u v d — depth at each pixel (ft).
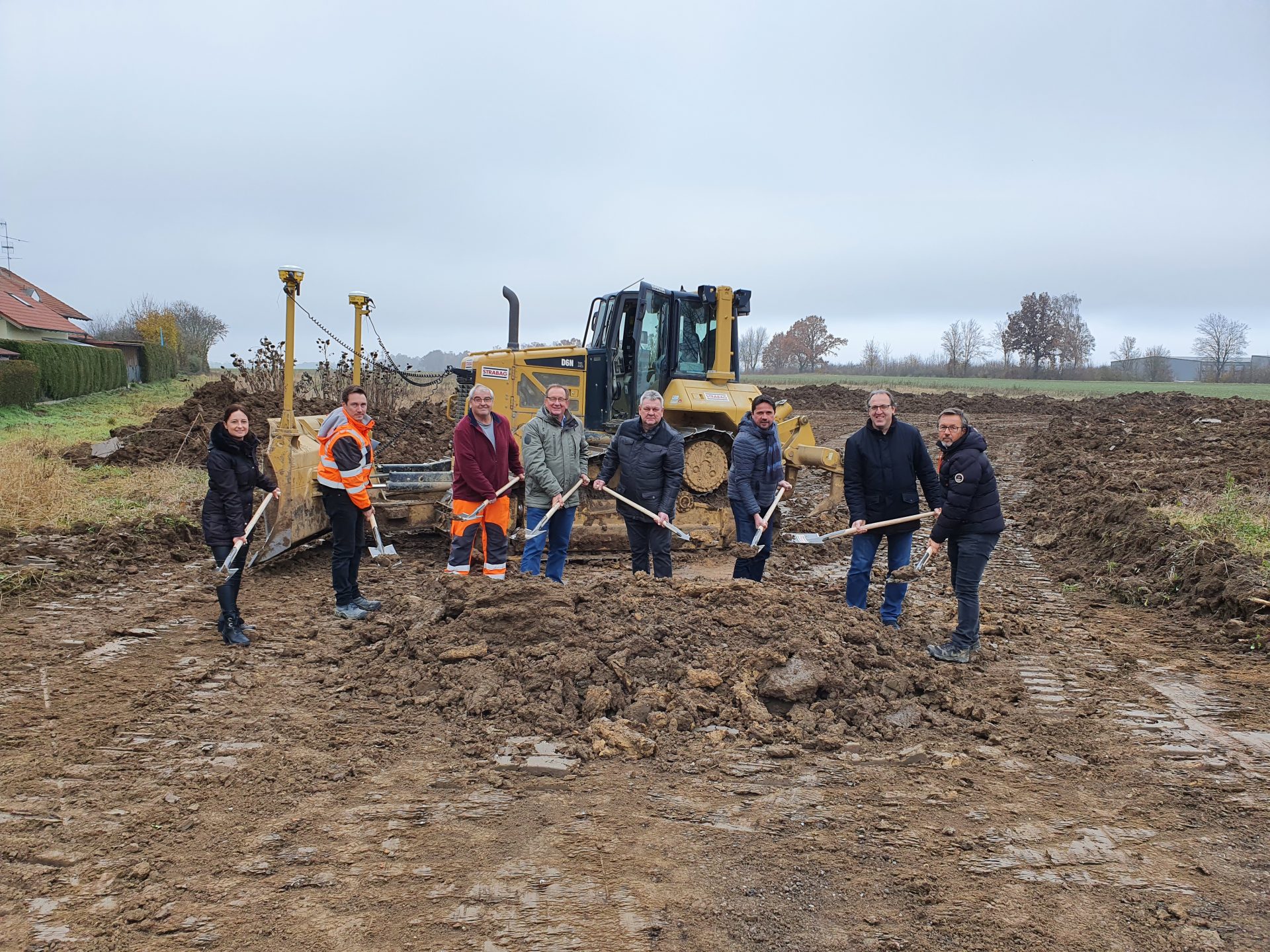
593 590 19.57
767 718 16.16
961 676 19.02
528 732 15.75
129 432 51.65
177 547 29.94
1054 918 10.64
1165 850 12.26
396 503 30.12
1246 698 18.15
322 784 13.79
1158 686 18.84
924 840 12.40
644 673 17.33
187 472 42.45
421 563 29.07
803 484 49.90
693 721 16.17
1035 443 68.44
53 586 24.77
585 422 33.37
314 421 28.99
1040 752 15.43
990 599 26.17
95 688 17.61
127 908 10.52
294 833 12.34
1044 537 34.55
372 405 62.90
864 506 21.65
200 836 12.20
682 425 33.22
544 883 11.21
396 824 12.62
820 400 117.80
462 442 22.04
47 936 10.00
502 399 32.37
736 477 22.39
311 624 22.02
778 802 13.48
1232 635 21.98
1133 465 50.96
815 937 10.23
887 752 15.34
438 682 17.34
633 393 32.73
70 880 11.10
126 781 13.73
